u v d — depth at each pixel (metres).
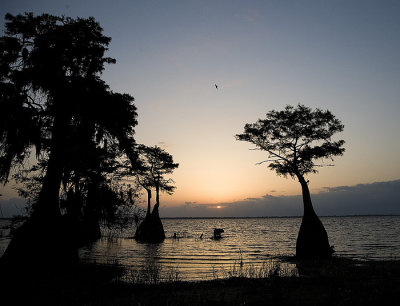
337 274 14.97
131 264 22.94
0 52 18.98
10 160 18.77
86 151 21.69
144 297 11.25
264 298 10.29
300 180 29.08
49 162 19.52
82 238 29.98
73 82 20.03
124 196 32.62
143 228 48.88
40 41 19.72
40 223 18.14
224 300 10.40
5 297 11.85
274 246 42.03
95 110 20.86
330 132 29.25
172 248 37.34
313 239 26.44
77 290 12.91
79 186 25.86
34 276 15.98
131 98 24.34
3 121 18.20
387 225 127.00
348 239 51.25
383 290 9.91
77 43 21.20
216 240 53.44
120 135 25.03
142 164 45.81
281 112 29.88
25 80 18.95
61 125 19.73
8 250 17.23
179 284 14.30
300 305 9.02
